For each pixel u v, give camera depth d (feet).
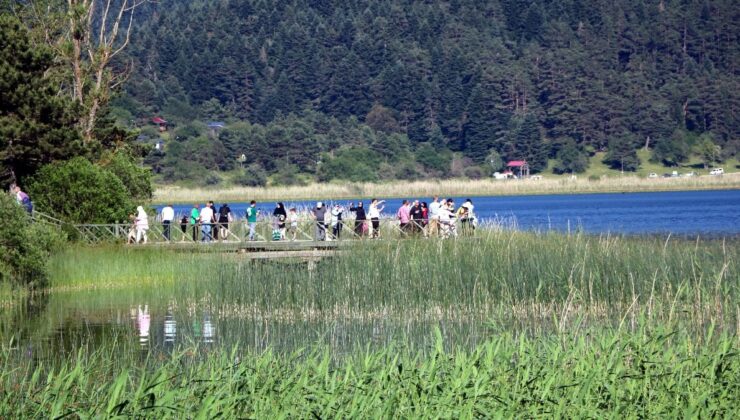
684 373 124.88
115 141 440.45
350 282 233.14
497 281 220.64
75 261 288.71
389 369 117.91
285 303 232.73
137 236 344.69
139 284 288.10
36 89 357.41
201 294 247.91
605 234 410.31
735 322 182.91
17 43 357.41
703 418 113.70
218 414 104.78
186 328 210.38
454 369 116.98
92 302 254.06
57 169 351.87
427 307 224.33
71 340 193.36
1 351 175.42
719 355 126.72
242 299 237.04
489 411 108.99
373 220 341.82
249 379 114.73
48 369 153.28
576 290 193.06
